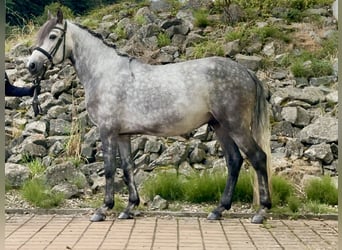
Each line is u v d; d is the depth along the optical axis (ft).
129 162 19.99
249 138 18.70
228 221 19.26
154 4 40.65
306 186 21.77
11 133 27.66
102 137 19.71
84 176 23.24
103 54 20.10
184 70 19.25
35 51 19.76
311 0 39.86
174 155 24.26
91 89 19.93
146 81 19.36
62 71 31.89
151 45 34.27
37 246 15.24
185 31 35.78
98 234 16.97
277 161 23.90
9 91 19.15
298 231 17.57
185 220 19.44
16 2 48.11
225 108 18.63
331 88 29.50
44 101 30.04
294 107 27.07
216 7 39.32
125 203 21.21
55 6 42.86
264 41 34.42
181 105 18.92
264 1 39.19
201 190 21.57
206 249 14.93
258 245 15.47
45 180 22.79
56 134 27.58
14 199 21.85
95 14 42.57
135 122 19.43
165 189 21.70
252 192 21.33
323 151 24.16
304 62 32.12
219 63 19.08
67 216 20.07
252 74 19.27
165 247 15.17
